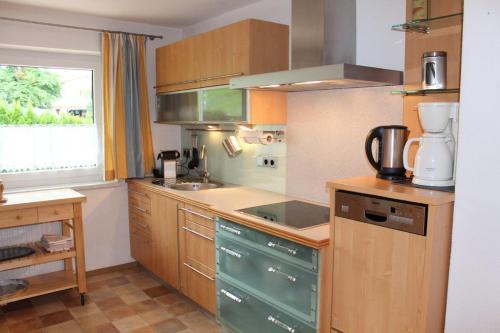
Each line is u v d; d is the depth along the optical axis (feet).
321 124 9.24
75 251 10.71
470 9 4.93
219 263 9.04
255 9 10.78
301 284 7.08
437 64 6.07
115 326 9.79
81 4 10.84
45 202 10.05
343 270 6.49
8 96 11.53
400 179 6.64
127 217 13.35
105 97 12.23
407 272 5.63
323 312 6.84
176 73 11.80
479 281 5.11
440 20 6.18
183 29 13.79
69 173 12.62
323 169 9.29
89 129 12.86
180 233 10.49
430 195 5.44
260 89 9.26
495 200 4.89
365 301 6.21
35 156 12.05
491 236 4.96
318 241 6.56
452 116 5.81
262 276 7.90
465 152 5.12
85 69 12.55
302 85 8.03
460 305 5.33
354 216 6.22
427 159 5.95
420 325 5.54
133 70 12.57
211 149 12.92
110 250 13.14
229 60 9.75
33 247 11.00
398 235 5.69
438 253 5.48
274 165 10.59
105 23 12.34
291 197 10.05
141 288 11.95
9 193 10.97
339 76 6.48
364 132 8.34
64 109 12.39
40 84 11.96
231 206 9.05
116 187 13.03
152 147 13.34
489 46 4.80
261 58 9.37
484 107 4.90
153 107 13.57
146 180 12.71
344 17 7.93
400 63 7.51
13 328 9.70
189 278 10.31
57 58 12.03
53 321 10.03
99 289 11.87
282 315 7.53
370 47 7.99
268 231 7.48
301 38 7.99
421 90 6.18
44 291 10.46
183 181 12.55
